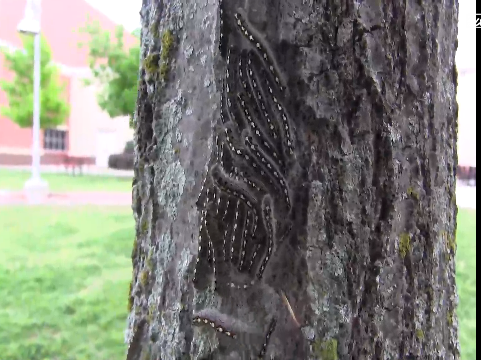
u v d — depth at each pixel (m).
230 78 0.43
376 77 0.45
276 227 0.43
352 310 0.44
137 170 0.50
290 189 0.44
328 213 0.44
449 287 0.51
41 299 1.16
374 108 0.45
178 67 0.47
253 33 0.43
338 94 0.44
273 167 0.43
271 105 0.43
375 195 0.45
